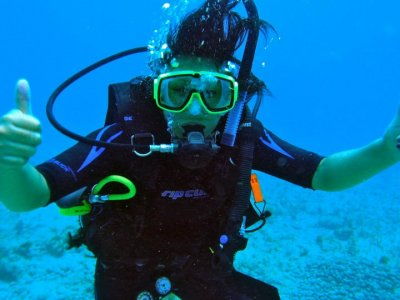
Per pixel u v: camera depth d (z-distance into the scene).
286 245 3.10
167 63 0.75
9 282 2.46
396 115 0.68
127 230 0.79
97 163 0.73
